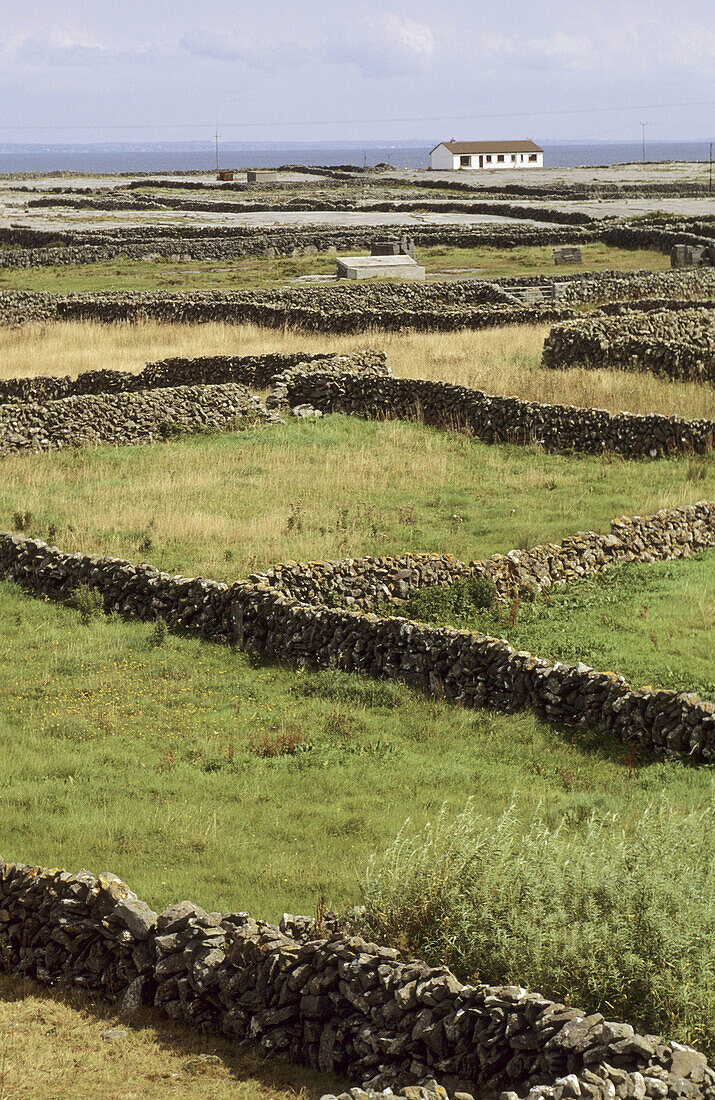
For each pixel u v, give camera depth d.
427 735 21.17
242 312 71.81
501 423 44.53
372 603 27.53
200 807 18.14
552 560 29.81
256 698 23.00
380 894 12.80
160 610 27.30
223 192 191.88
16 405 44.03
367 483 38.22
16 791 18.52
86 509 35.06
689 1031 10.46
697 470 38.62
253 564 30.05
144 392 46.19
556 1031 9.91
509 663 22.45
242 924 12.66
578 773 19.52
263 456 42.00
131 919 12.88
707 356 50.66
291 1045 11.46
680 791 18.42
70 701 22.70
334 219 137.62
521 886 12.13
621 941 11.20
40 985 13.37
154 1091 10.79
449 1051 10.44
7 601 28.66
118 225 132.75
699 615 26.97
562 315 68.44
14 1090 10.75
